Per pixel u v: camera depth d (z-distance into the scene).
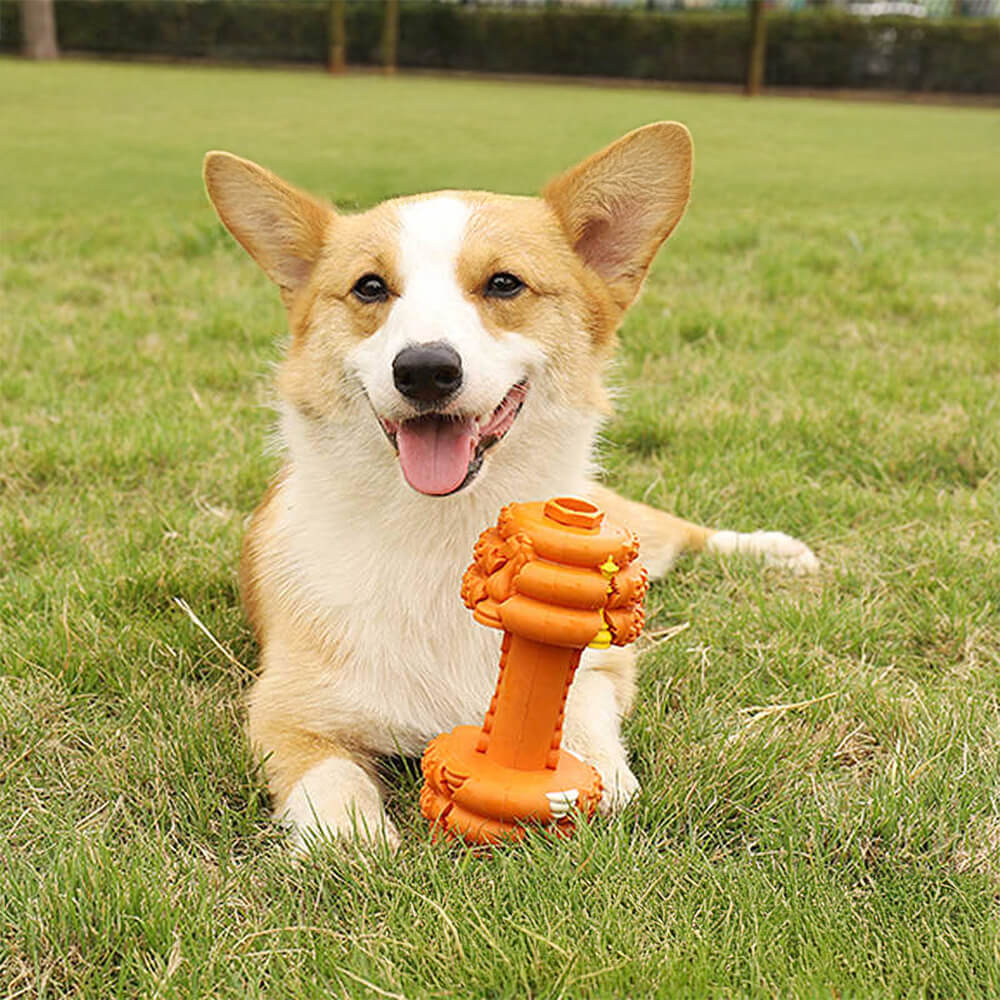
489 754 0.71
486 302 0.81
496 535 0.69
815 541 1.11
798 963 0.64
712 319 1.74
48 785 0.78
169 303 1.88
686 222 2.66
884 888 0.70
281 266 0.89
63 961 0.65
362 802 0.75
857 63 8.68
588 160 0.86
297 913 0.68
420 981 0.63
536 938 0.64
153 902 0.67
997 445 1.23
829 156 4.62
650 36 8.92
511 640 0.69
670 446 1.30
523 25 9.11
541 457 0.84
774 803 0.76
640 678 0.90
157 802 0.77
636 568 0.68
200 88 7.14
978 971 0.64
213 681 0.90
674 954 0.64
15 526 1.07
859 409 1.34
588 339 0.86
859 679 0.89
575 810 0.71
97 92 6.60
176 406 1.37
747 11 9.06
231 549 1.07
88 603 0.97
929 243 2.42
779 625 0.96
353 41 9.43
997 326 1.72
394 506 0.81
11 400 1.39
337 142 4.59
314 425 0.84
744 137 5.34
